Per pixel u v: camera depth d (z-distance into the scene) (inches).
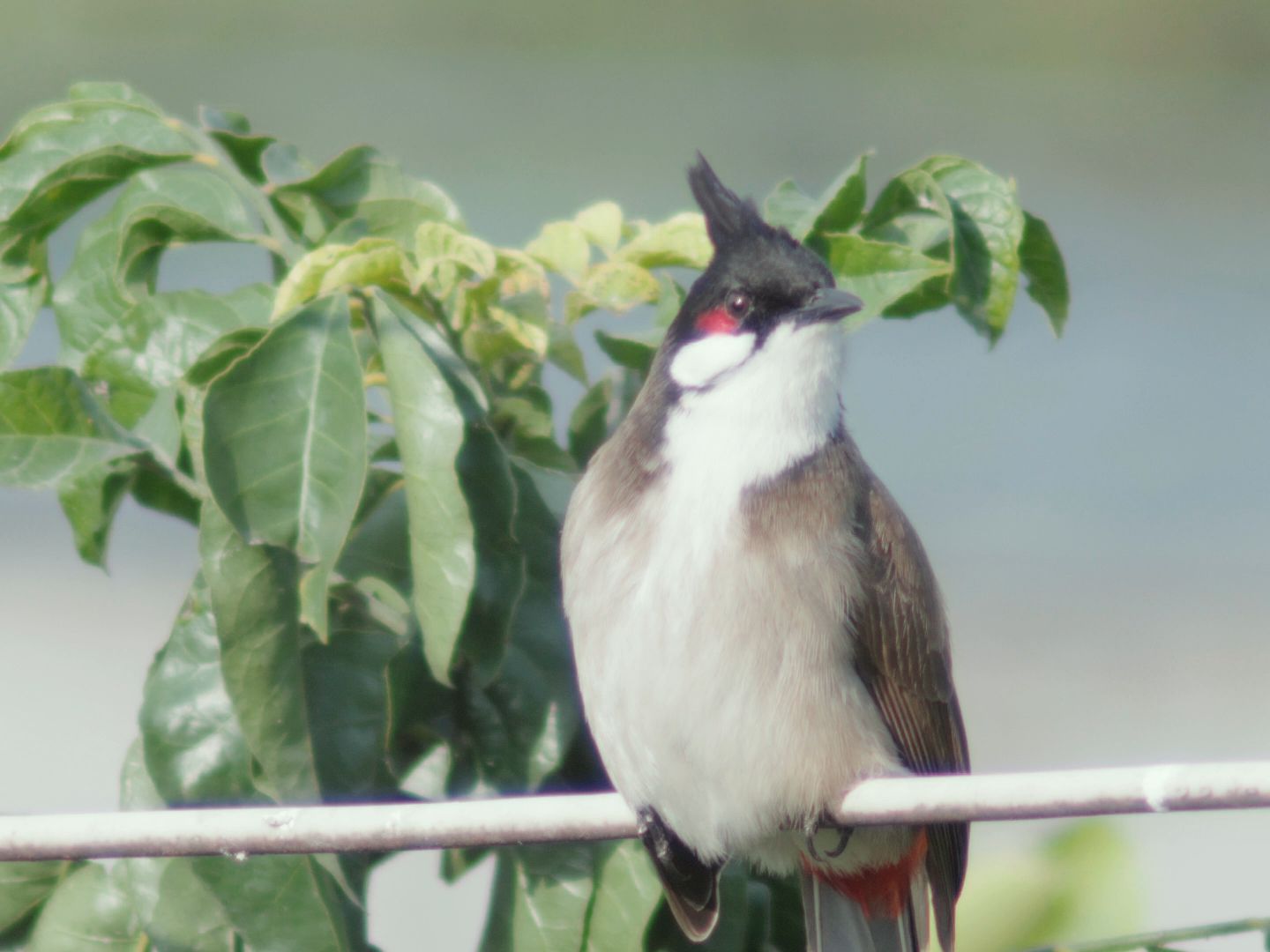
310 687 239.9
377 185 271.4
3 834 219.3
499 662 236.8
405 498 257.3
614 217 269.6
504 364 264.4
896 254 263.7
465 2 1633.9
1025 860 274.7
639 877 246.1
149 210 260.4
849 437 275.6
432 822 216.5
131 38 1416.1
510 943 243.1
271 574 232.1
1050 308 286.5
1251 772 196.1
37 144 270.4
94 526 258.1
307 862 233.1
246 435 220.4
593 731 258.7
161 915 237.6
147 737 239.6
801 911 286.8
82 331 270.7
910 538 276.5
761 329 263.4
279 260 276.2
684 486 259.9
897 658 269.4
